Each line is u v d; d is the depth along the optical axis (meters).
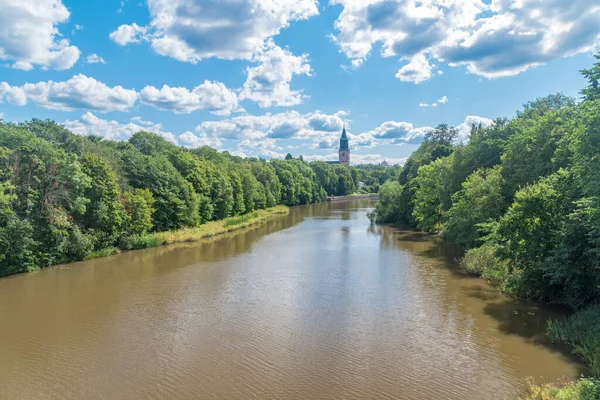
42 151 38.94
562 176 24.12
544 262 23.53
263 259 41.81
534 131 35.31
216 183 74.75
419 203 60.56
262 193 101.56
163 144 94.19
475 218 37.81
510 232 26.34
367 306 26.31
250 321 23.91
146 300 27.94
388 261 39.97
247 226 73.00
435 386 16.47
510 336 21.12
